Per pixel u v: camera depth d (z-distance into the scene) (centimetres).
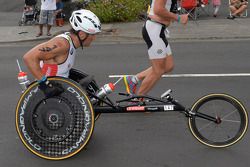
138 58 959
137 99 488
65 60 441
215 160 441
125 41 1200
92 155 460
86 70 855
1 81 790
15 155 466
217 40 1160
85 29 435
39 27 1326
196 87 708
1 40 1251
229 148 469
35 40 1250
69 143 439
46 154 444
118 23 1457
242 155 451
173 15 544
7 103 653
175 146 478
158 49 562
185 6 1434
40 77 429
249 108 593
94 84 495
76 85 427
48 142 440
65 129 436
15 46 1190
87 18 436
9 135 525
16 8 2053
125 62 921
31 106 433
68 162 444
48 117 434
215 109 468
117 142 493
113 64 905
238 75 775
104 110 468
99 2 1523
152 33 558
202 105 468
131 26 1387
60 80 428
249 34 1197
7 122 570
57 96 430
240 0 1446
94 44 1162
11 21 1611
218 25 1340
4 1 2256
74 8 1488
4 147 489
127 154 461
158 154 459
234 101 461
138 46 1112
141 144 486
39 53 426
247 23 1355
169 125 539
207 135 472
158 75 576
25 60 427
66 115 433
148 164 436
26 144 443
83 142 438
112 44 1157
